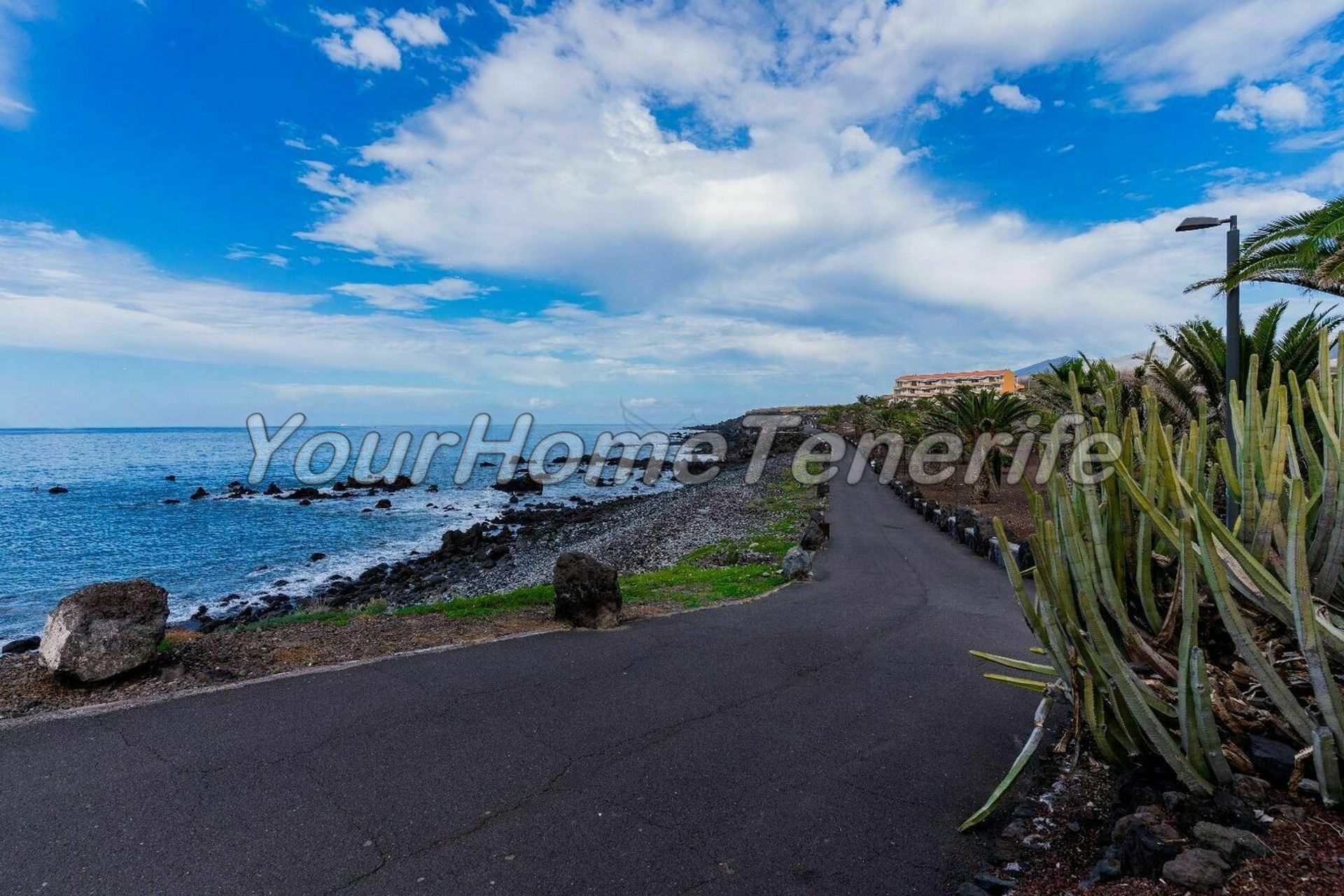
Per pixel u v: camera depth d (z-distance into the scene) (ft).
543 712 18.61
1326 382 11.57
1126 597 12.76
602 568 29.78
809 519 75.31
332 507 138.82
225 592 68.85
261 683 20.26
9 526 104.99
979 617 32.17
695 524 89.92
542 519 119.85
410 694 19.63
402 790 13.96
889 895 10.73
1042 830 12.41
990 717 18.92
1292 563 9.70
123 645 19.39
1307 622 9.59
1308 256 28.02
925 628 29.86
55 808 12.90
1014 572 12.86
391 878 10.97
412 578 74.33
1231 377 33.65
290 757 15.31
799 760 15.93
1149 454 12.67
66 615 19.30
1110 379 51.55
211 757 15.21
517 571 72.49
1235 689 11.60
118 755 15.17
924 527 70.33
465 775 14.70
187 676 20.59
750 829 12.73
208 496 153.28
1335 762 9.63
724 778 14.90
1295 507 9.61
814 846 12.17
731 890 10.80
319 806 13.19
